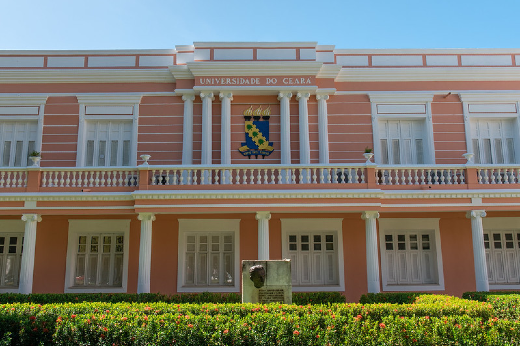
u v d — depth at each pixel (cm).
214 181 1401
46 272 1461
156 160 1570
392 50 1653
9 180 1337
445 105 1625
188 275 1490
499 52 1659
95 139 1603
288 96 1573
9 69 1602
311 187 1298
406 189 1339
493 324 762
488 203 1342
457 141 1603
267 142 1582
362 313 812
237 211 1277
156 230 1490
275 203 1278
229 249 1511
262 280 906
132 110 1600
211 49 1609
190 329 730
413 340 715
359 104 1619
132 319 777
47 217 1493
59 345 748
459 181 1400
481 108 1623
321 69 1588
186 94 1591
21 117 1583
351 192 1280
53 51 1623
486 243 1553
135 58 1634
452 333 729
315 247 1523
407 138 1628
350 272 1484
